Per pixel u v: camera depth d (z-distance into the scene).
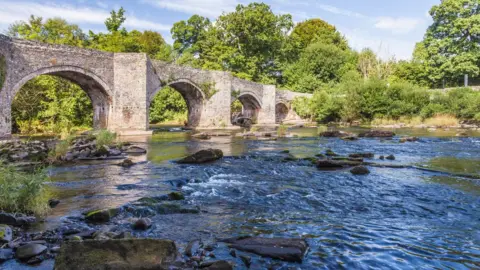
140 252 4.26
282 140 21.59
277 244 4.95
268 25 53.09
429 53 54.12
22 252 4.52
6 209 6.23
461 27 50.44
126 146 16.78
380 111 38.53
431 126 32.12
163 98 46.59
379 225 6.14
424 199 7.89
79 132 25.47
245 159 13.63
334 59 59.16
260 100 43.75
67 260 4.07
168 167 11.68
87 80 24.30
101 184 9.01
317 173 10.89
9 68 18.67
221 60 49.94
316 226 6.04
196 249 4.78
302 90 56.00
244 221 6.27
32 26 36.47
